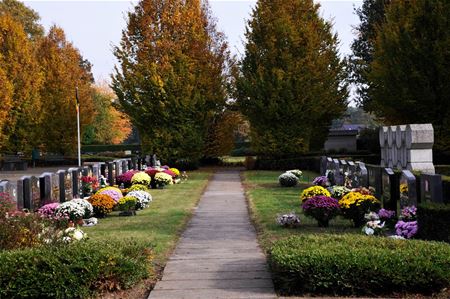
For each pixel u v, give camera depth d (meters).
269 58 29.78
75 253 6.52
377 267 6.19
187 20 31.20
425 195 9.80
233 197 18.42
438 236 8.26
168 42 30.36
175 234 11.01
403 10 26.67
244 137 63.41
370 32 38.28
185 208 15.50
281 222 11.42
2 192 10.99
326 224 11.40
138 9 31.14
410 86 25.78
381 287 6.25
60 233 8.10
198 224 12.64
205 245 9.84
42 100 43.88
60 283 6.21
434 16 25.03
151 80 29.45
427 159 18.55
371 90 30.31
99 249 6.73
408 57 25.58
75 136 44.91
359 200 11.12
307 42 29.67
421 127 18.47
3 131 40.72
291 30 29.25
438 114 26.28
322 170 23.62
